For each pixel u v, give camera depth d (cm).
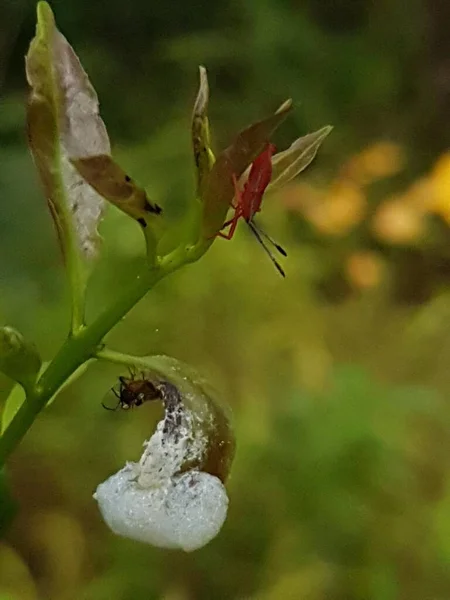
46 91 9
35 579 21
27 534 22
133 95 40
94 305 25
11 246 30
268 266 30
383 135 42
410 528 22
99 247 9
